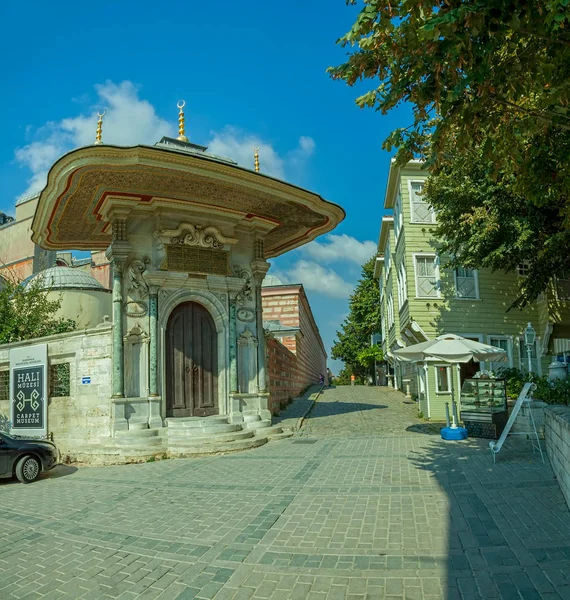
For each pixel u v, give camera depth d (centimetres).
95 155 1161
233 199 1438
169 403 1398
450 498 700
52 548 603
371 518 636
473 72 477
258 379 1540
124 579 501
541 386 1256
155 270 1382
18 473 1065
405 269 2091
